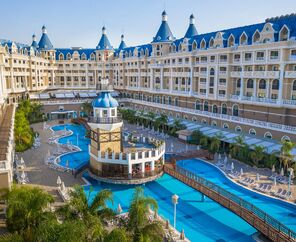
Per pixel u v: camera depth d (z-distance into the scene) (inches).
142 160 1498.5
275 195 1376.7
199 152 1945.1
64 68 4517.7
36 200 758.5
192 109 2827.3
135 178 1449.3
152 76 3469.5
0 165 1047.6
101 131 1502.2
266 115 2132.1
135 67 3909.9
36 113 3353.8
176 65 3004.4
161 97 3425.2
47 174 1635.1
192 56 2741.1
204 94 2650.1
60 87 4544.8
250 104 2220.7
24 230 737.6
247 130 2190.0
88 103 3491.6
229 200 1156.5
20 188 835.4
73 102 3754.9
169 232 999.0
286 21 2078.0
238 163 1872.5
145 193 1439.5
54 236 618.2
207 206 1318.9
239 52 2256.4
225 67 2409.0
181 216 1224.8
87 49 4729.3
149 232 723.4
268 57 2023.9
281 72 1937.7
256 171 1723.7
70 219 761.6
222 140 2073.1
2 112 2429.9
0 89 2728.8
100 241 683.4
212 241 1047.0
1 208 1013.2
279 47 1925.4
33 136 2381.9
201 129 2388.0
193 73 2787.9
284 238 895.7
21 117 2343.8
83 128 3095.5
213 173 1733.5
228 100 2410.2
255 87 2172.7
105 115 1529.3
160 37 3363.7
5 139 1409.9
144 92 3801.7
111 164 1497.3
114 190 1461.6
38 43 4505.4
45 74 4335.6
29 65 3816.4
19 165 1748.3
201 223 1172.5
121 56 4335.6
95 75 4606.3
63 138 2610.7
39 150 2150.6
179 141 2455.7
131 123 3248.0
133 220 773.3
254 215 1038.4
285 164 1616.6
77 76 4566.9
